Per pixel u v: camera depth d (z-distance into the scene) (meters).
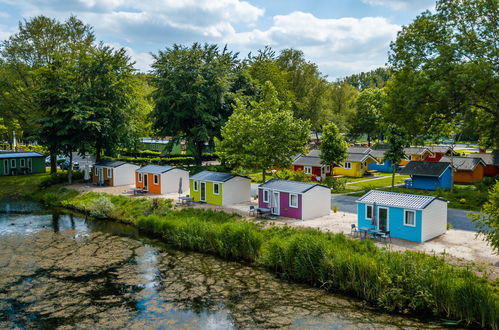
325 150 51.06
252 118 44.53
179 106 58.28
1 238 30.91
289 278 22.67
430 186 46.78
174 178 45.84
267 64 76.56
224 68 61.09
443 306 17.58
